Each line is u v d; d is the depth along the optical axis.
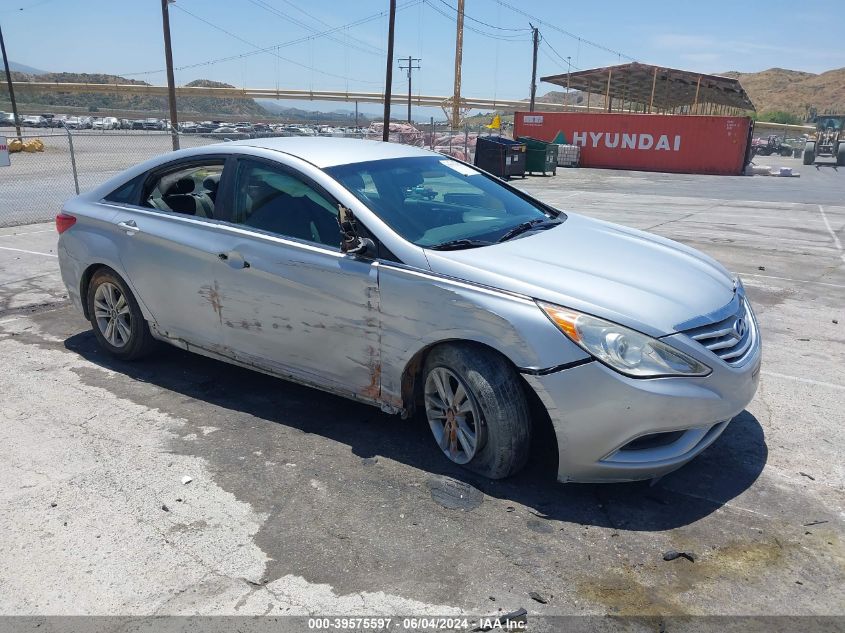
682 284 3.41
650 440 3.14
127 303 4.79
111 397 4.44
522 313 3.11
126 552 2.89
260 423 4.07
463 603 2.58
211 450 3.75
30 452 3.72
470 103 133.25
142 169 4.80
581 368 3.00
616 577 2.73
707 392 3.05
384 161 4.25
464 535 2.99
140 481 3.44
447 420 3.52
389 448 3.77
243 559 2.84
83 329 5.82
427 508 3.20
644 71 42.28
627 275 3.38
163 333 4.66
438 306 3.32
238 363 4.32
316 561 2.83
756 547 2.91
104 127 60.09
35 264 8.18
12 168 24.17
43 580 2.72
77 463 3.61
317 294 3.74
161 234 4.42
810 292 7.33
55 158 28.52
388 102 29.00
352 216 3.59
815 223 12.80
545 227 4.10
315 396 4.46
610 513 3.16
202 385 4.64
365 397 3.78
